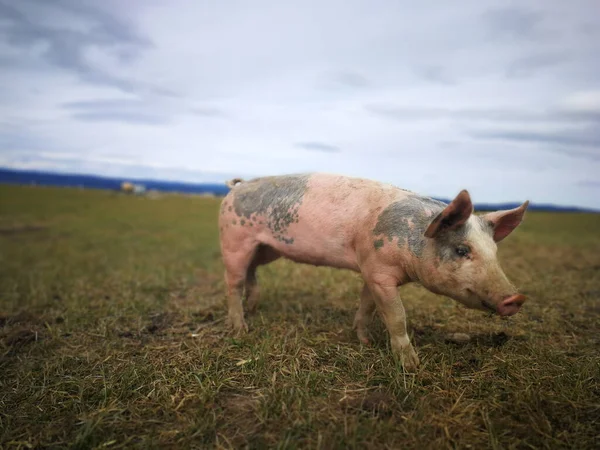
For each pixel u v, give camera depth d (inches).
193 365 39.1
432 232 34.3
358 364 37.8
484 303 34.0
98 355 43.0
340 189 43.0
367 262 39.7
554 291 62.4
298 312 54.8
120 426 30.5
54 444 28.9
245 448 27.2
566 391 32.5
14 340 47.5
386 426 28.6
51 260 97.8
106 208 257.1
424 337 44.7
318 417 30.0
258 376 36.3
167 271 85.0
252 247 48.4
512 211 36.8
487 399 32.1
